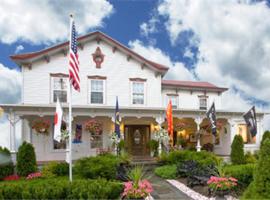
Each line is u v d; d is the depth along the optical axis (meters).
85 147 21.50
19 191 8.13
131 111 20.50
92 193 8.00
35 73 20.44
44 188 8.10
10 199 8.05
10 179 14.66
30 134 20.23
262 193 7.18
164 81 26.12
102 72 22.02
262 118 25.31
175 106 25.55
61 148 20.97
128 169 15.65
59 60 21.08
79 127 21.52
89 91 21.48
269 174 7.18
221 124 23.91
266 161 7.28
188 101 26.09
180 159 18.17
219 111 23.03
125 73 22.66
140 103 22.84
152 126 23.81
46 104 19.81
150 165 18.95
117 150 19.11
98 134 22.03
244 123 24.92
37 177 14.77
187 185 13.61
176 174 15.59
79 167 14.23
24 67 20.27
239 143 20.45
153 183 14.39
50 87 20.66
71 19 12.34
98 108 19.45
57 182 8.67
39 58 20.52
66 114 19.00
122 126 23.00
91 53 21.83
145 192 9.30
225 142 25.62
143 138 23.66
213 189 11.02
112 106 19.98
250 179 12.20
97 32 21.80
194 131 26.19
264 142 7.46
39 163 18.67
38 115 19.14
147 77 23.33
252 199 7.21
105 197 8.04
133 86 22.78
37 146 20.28
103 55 22.16
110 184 8.59
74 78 12.02
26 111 18.22
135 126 23.56
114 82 22.28
